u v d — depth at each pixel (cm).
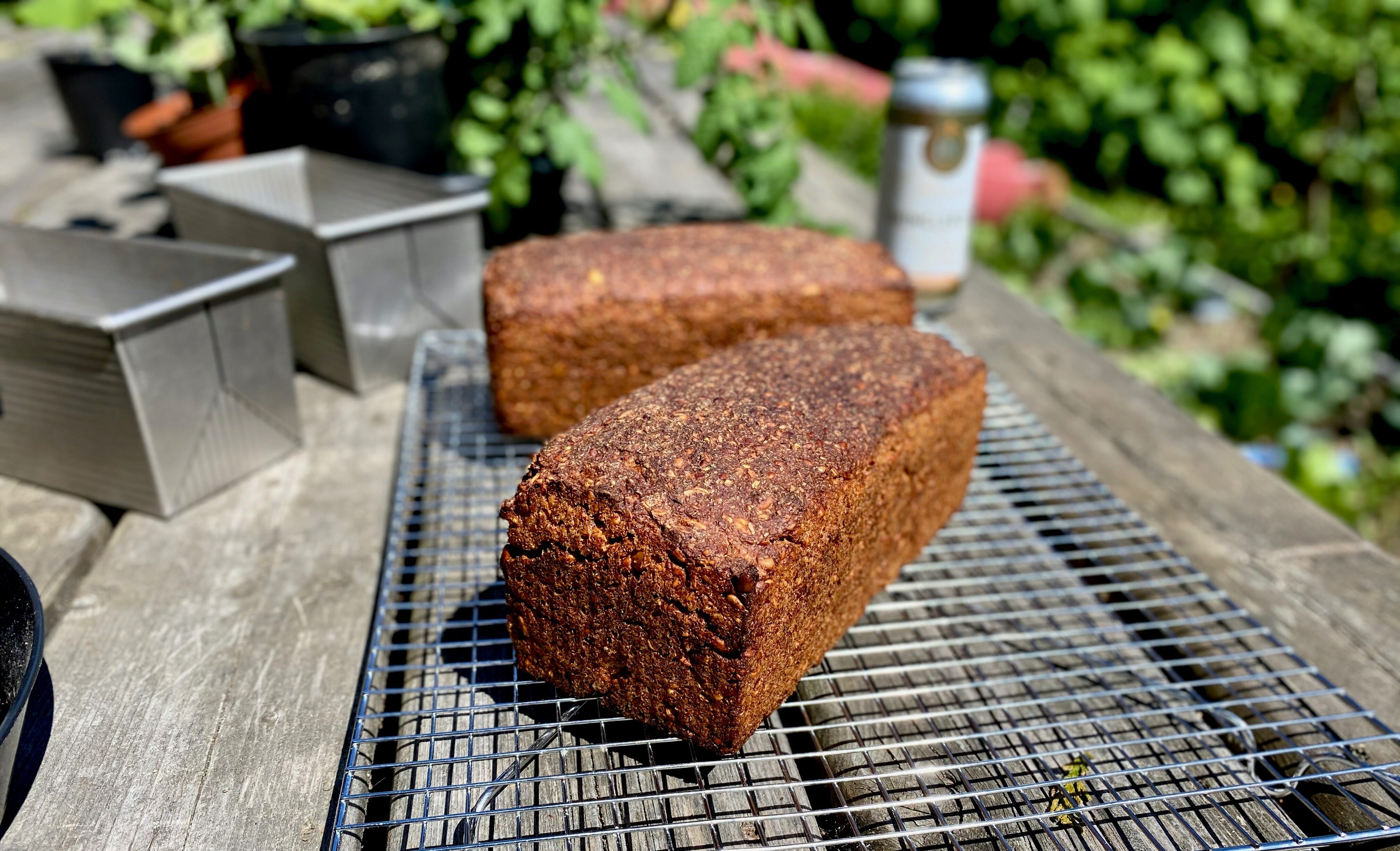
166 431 36
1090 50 125
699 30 54
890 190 58
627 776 27
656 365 41
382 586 32
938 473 34
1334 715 28
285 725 28
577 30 59
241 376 39
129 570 35
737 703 25
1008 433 45
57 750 27
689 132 95
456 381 49
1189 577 34
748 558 24
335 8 56
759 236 45
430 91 57
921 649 32
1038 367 54
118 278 44
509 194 61
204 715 28
